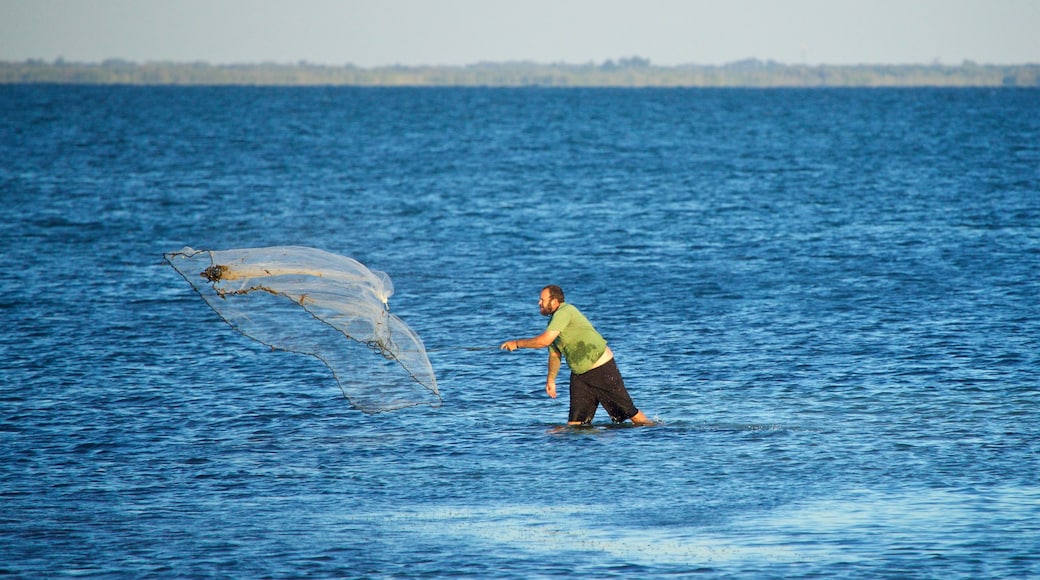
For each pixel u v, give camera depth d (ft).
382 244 332.60
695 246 316.60
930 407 144.97
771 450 126.52
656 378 165.68
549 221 383.65
